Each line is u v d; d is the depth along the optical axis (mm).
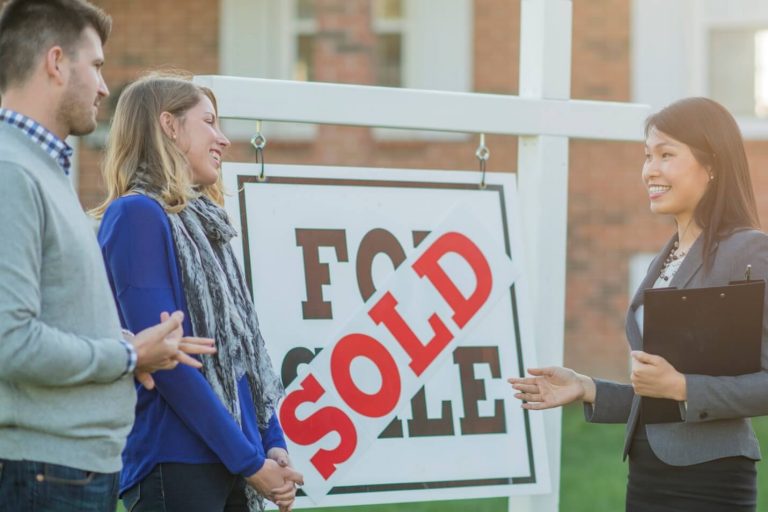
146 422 4473
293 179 5551
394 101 5672
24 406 3664
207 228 4617
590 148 14328
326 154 14797
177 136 4605
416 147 14656
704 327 4488
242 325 4586
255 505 4734
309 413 5449
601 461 10758
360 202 5672
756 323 4484
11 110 3797
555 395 5078
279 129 14922
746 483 4578
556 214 6113
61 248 3682
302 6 15406
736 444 4551
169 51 15305
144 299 4301
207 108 4684
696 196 4730
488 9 14750
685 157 4699
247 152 14844
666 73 14336
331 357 5512
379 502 5547
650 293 4508
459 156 14586
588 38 14328
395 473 5598
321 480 5449
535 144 6102
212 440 4367
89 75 3900
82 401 3748
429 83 14922
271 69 15406
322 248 5566
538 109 6012
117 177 4555
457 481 5719
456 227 5832
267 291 5438
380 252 5676
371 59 14867
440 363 5742
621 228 14305
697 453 4531
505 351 5898
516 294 5945
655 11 14289
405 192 5777
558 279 6129
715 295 4469
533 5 6094
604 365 14336
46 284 3682
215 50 15320
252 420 4664
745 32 14359
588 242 14336
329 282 5559
